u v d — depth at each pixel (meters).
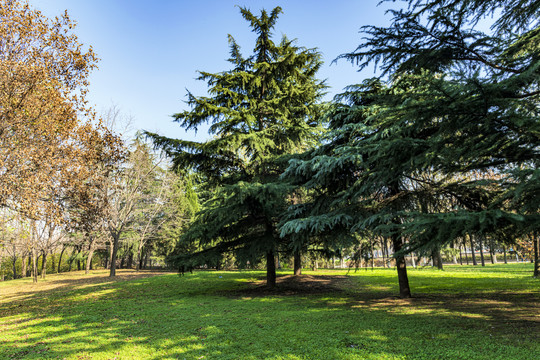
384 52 6.38
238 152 16.38
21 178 11.17
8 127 11.31
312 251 16.16
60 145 12.83
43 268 31.56
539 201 4.37
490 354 4.94
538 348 5.07
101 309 11.52
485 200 9.03
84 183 14.02
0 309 13.80
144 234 30.78
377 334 6.41
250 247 13.49
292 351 5.66
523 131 4.58
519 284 13.59
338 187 11.88
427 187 10.08
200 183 17.28
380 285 15.61
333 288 15.15
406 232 5.18
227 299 12.52
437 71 6.51
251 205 13.51
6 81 11.01
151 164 28.70
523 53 6.56
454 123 4.88
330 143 11.72
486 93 4.25
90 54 13.72
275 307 10.16
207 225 13.99
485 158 5.79
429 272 22.64
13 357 6.16
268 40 16.28
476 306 8.97
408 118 5.05
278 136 15.48
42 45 12.61
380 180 8.61
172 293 15.27
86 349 6.42
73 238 29.36
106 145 15.38
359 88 11.79
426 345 5.56
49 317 10.52
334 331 6.81
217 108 14.63
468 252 56.16
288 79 16.88
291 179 13.01
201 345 6.28
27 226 13.51
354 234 10.79
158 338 6.94
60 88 13.04
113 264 26.22
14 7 11.92
